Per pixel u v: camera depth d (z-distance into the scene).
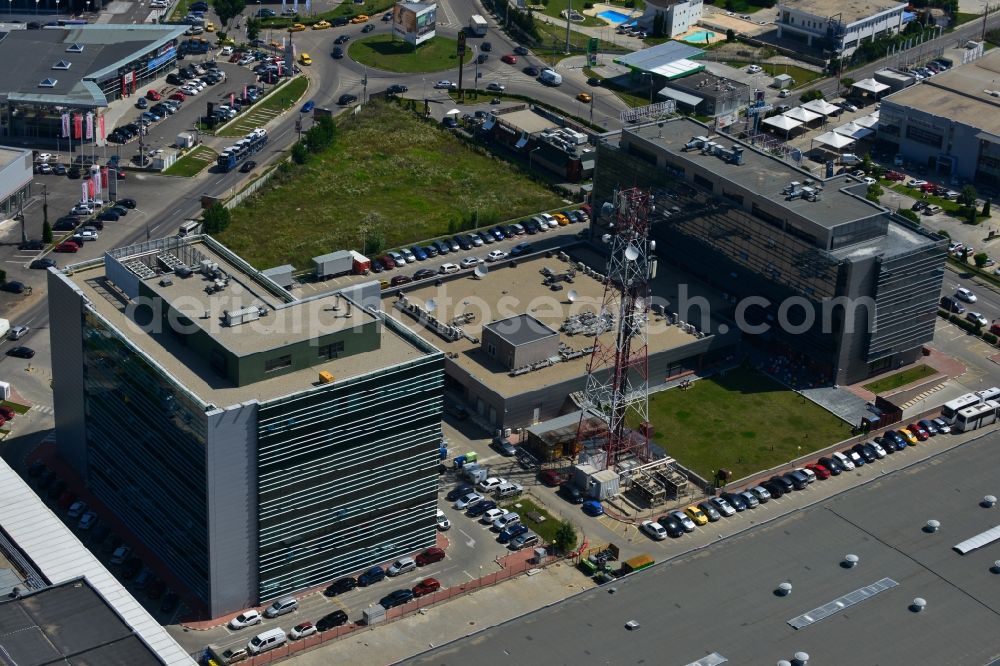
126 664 172.88
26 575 192.88
